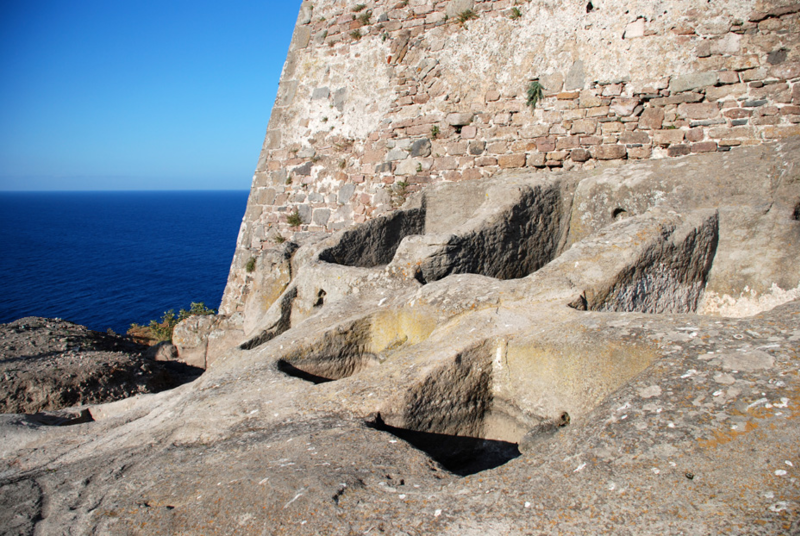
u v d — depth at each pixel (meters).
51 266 44.94
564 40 6.34
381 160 7.56
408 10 7.43
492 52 6.80
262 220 8.59
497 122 6.74
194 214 133.12
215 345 6.52
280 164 8.50
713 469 1.44
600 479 1.52
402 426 2.46
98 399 5.04
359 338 3.63
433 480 1.82
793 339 1.85
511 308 2.92
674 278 3.52
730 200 4.10
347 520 1.67
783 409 1.55
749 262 3.67
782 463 1.38
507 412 2.63
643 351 2.08
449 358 2.58
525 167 6.55
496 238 4.90
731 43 5.47
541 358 2.45
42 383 4.89
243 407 2.85
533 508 1.50
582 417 1.90
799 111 5.19
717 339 1.98
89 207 177.00
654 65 5.83
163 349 6.79
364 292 4.20
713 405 1.65
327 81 8.16
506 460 2.64
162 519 1.98
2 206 184.25
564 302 2.85
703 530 1.27
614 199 4.83
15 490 2.56
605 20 6.09
